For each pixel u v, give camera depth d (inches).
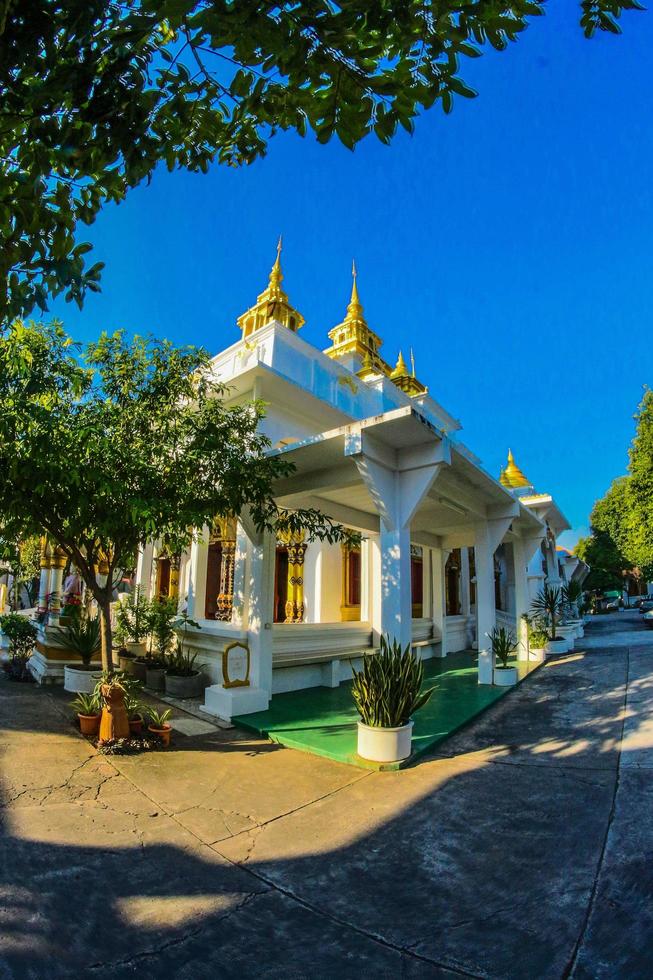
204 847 148.9
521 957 102.8
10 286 90.3
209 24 74.4
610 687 349.4
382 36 79.0
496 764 217.5
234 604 350.6
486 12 78.7
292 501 351.9
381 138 90.9
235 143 108.4
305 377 471.5
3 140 87.1
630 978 95.6
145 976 98.0
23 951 103.0
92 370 251.0
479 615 402.6
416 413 234.7
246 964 101.8
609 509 1124.5
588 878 129.0
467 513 405.4
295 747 240.5
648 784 185.2
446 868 137.2
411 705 226.5
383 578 265.7
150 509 208.1
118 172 94.4
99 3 68.7
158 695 349.4
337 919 116.4
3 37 71.7
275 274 674.8
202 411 264.1
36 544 531.2
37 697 334.6
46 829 155.3
